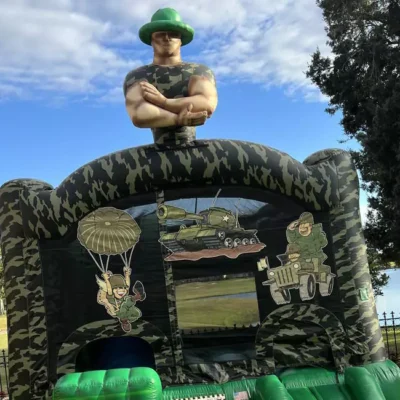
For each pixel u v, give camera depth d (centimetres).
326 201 532
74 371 515
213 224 528
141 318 519
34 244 534
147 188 529
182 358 512
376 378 500
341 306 525
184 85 539
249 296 523
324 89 1758
